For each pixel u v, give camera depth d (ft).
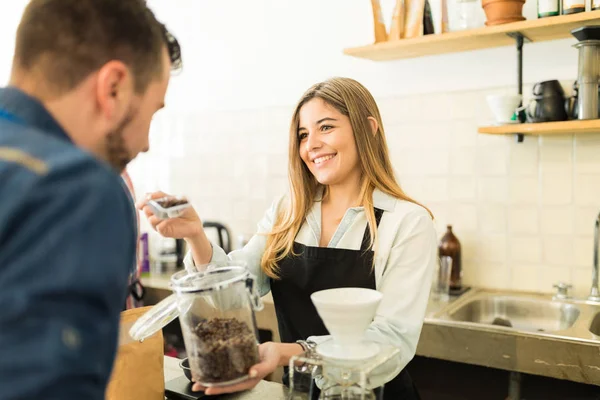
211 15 10.39
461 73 8.06
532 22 6.68
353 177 4.98
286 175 9.79
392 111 8.65
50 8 2.39
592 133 7.26
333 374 3.10
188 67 10.80
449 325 6.46
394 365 3.61
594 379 5.62
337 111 4.70
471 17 7.41
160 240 11.07
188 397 3.90
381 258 4.57
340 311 3.04
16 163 1.99
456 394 7.17
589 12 6.34
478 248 8.13
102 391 1.99
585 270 7.42
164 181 11.35
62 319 1.79
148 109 2.70
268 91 9.86
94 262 1.88
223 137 10.47
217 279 3.18
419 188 8.51
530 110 7.22
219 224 10.18
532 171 7.68
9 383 1.71
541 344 5.90
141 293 8.39
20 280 1.79
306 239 5.06
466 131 8.08
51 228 1.86
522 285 7.87
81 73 2.37
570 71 7.34
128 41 2.45
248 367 3.13
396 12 7.75
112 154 2.63
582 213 7.39
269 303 8.01
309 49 9.36
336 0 9.02
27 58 2.41
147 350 3.65
